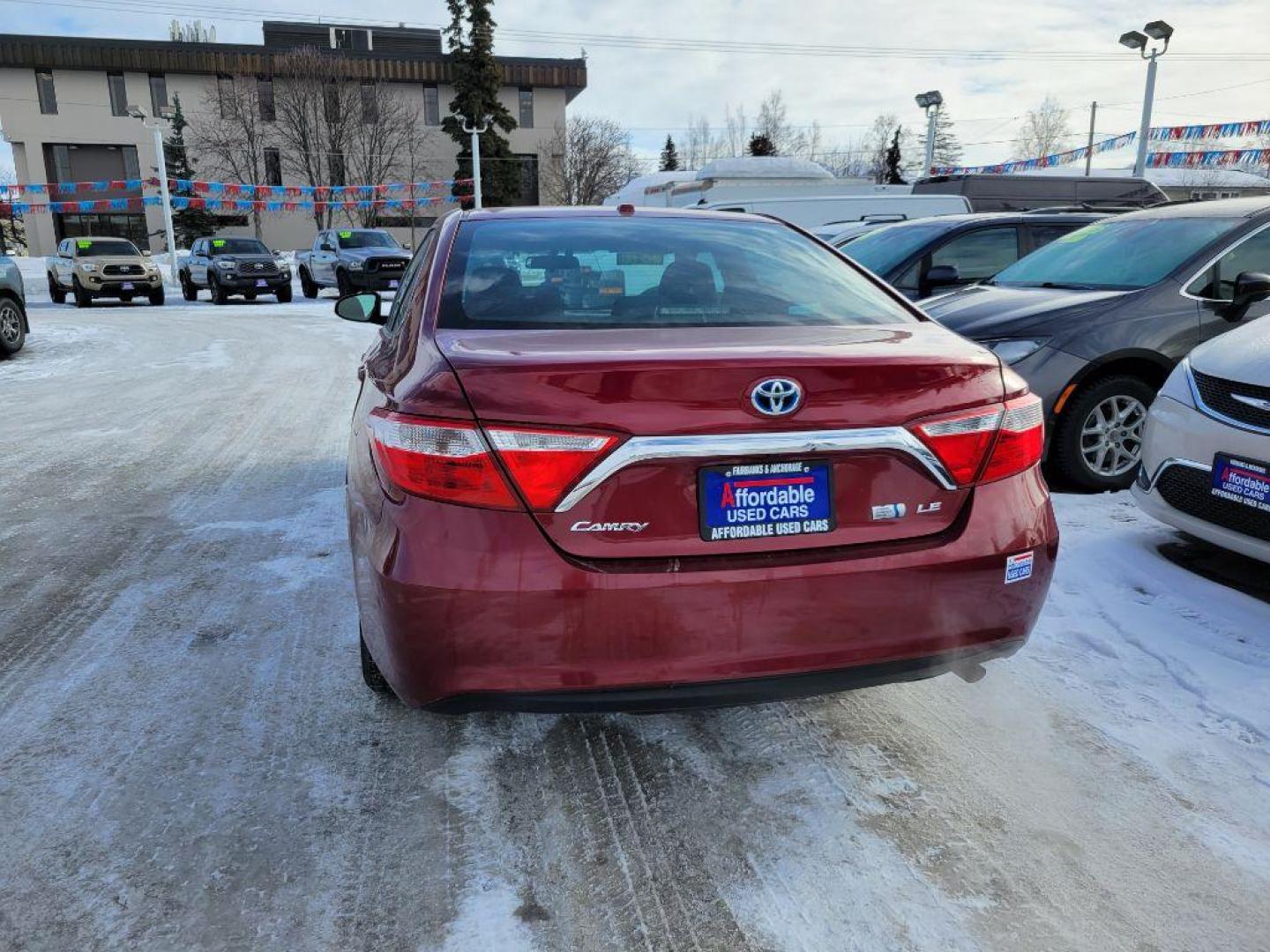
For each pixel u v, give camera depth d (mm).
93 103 46344
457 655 1863
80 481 5234
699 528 1880
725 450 1846
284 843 2082
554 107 51219
